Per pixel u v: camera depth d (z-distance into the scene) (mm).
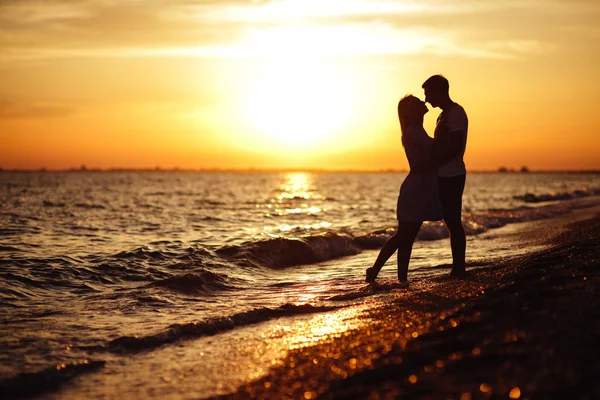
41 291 7168
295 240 10695
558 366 3070
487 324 4059
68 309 6176
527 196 43969
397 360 3598
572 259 6172
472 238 13562
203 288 7348
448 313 4500
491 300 4719
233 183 103375
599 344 3305
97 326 5391
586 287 4613
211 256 9734
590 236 10641
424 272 8000
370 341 4211
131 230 16547
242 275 8562
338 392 3254
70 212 25109
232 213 26047
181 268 8805
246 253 9922
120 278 8141
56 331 5188
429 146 6719
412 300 5562
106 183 86000
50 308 6223
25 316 5805
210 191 60969
